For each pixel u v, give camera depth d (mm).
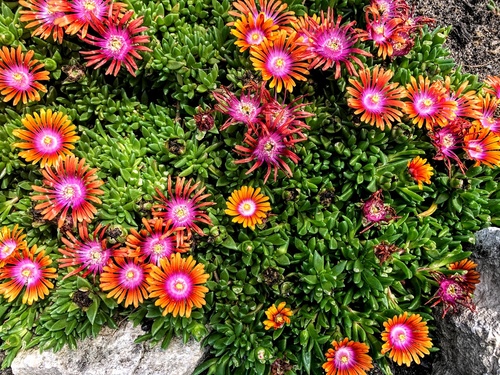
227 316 240
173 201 229
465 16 318
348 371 225
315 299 232
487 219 253
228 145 243
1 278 224
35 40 244
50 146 229
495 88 269
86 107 253
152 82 263
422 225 248
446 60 266
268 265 233
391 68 258
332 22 239
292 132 220
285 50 233
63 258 239
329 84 255
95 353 234
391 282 227
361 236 246
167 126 250
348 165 248
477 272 243
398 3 258
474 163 259
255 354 232
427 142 249
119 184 238
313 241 238
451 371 246
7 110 242
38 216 233
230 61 252
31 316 240
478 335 228
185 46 246
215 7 254
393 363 261
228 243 235
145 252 224
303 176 245
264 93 227
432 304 251
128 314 242
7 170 243
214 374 236
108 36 234
